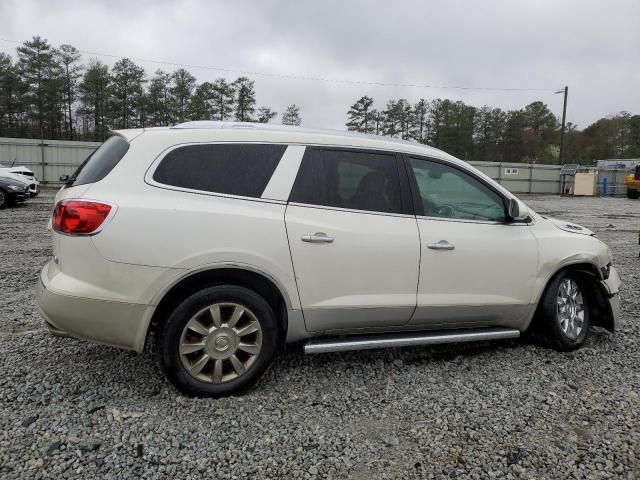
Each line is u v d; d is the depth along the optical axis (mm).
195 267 2928
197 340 3049
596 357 3998
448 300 3592
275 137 3307
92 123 60938
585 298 4266
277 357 3818
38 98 57125
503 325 3951
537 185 37188
